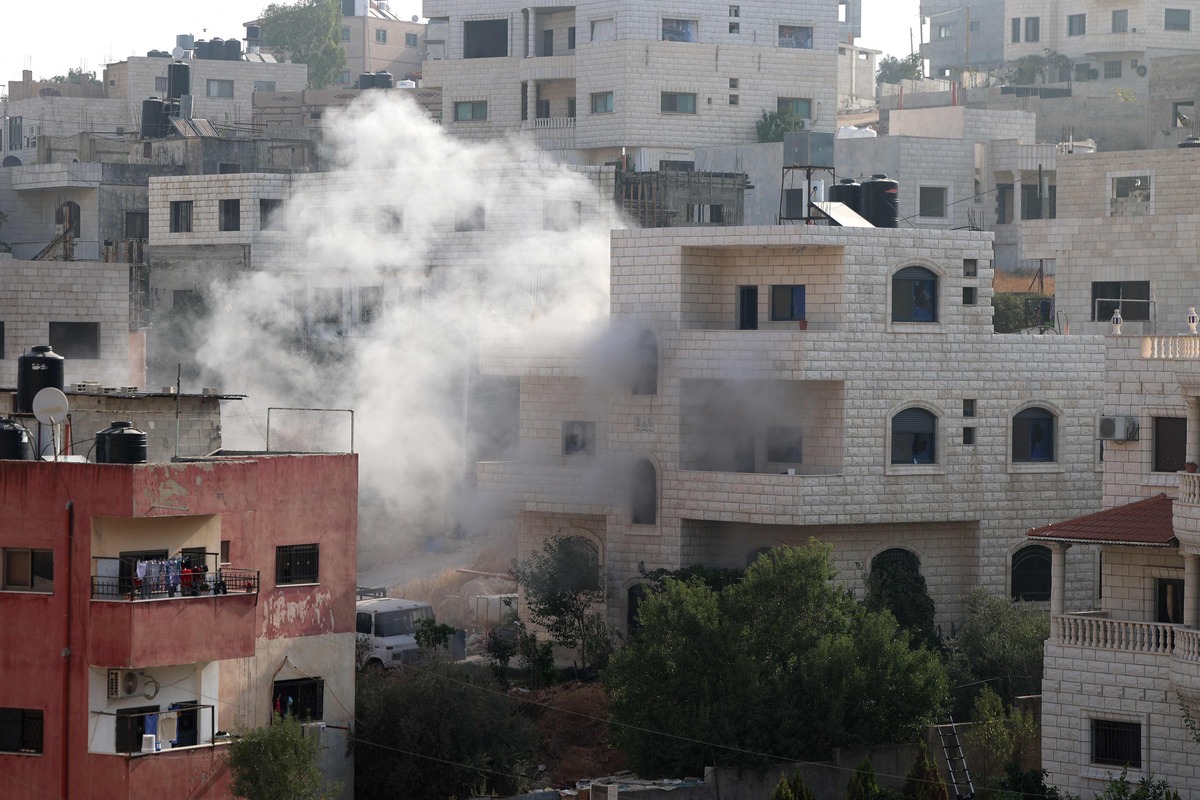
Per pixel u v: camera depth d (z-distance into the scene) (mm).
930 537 176500
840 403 170000
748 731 136000
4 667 121000
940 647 164125
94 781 119000
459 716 135250
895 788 137125
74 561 119750
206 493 121750
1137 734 125000
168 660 119875
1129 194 193625
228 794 122000
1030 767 138375
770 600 143125
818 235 169000
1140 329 184500
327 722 131125
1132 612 127625
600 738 148250
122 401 139375
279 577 129375
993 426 177000
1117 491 131125
